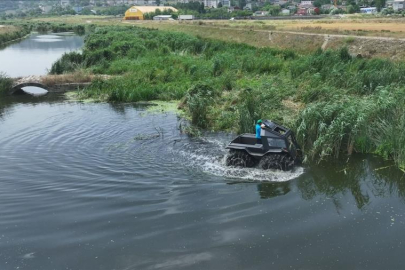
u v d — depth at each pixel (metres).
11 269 7.71
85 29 99.88
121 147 13.91
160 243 8.42
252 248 8.22
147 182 11.13
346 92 18.33
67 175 11.70
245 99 17.45
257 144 12.21
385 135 13.26
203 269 7.60
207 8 176.50
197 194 10.45
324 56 26.41
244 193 10.52
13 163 12.70
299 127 13.34
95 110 19.83
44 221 9.34
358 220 9.26
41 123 17.47
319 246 8.27
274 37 47.78
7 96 25.17
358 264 7.69
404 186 10.97
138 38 46.94
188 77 26.17
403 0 134.00
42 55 48.72
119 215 9.50
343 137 13.32
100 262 7.86
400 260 7.78
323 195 10.48
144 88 22.78
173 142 14.38
